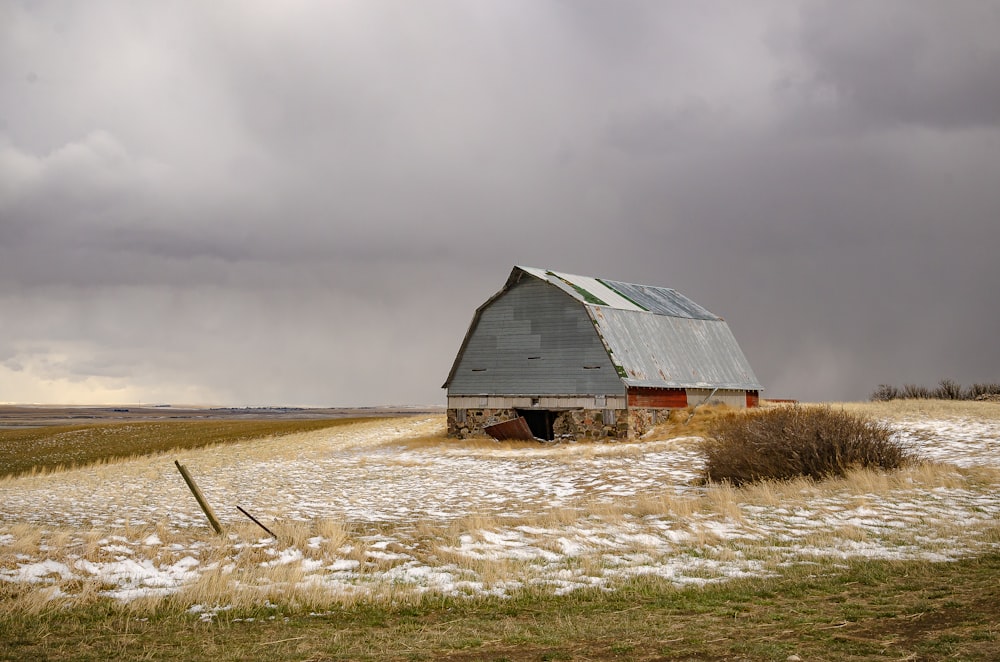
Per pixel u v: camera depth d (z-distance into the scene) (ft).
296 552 58.18
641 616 40.88
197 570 52.85
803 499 76.95
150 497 107.34
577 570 51.52
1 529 68.69
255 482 123.03
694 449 126.21
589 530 65.51
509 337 177.27
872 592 43.78
